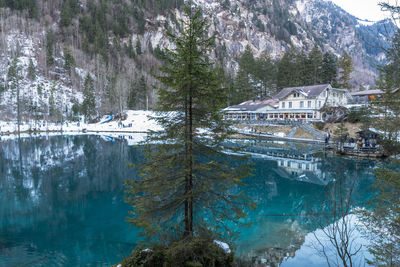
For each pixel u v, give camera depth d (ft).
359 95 186.29
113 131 219.20
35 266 30.81
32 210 50.39
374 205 33.73
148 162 24.58
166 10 535.19
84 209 51.21
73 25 442.91
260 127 174.40
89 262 31.83
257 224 41.91
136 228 42.22
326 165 84.48
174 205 23.93
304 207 47.83
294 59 272.72
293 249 32.89
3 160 102.73
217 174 24.31
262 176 74.49
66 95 322.34
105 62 375.66
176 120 24.80
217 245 23.66
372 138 95.86
